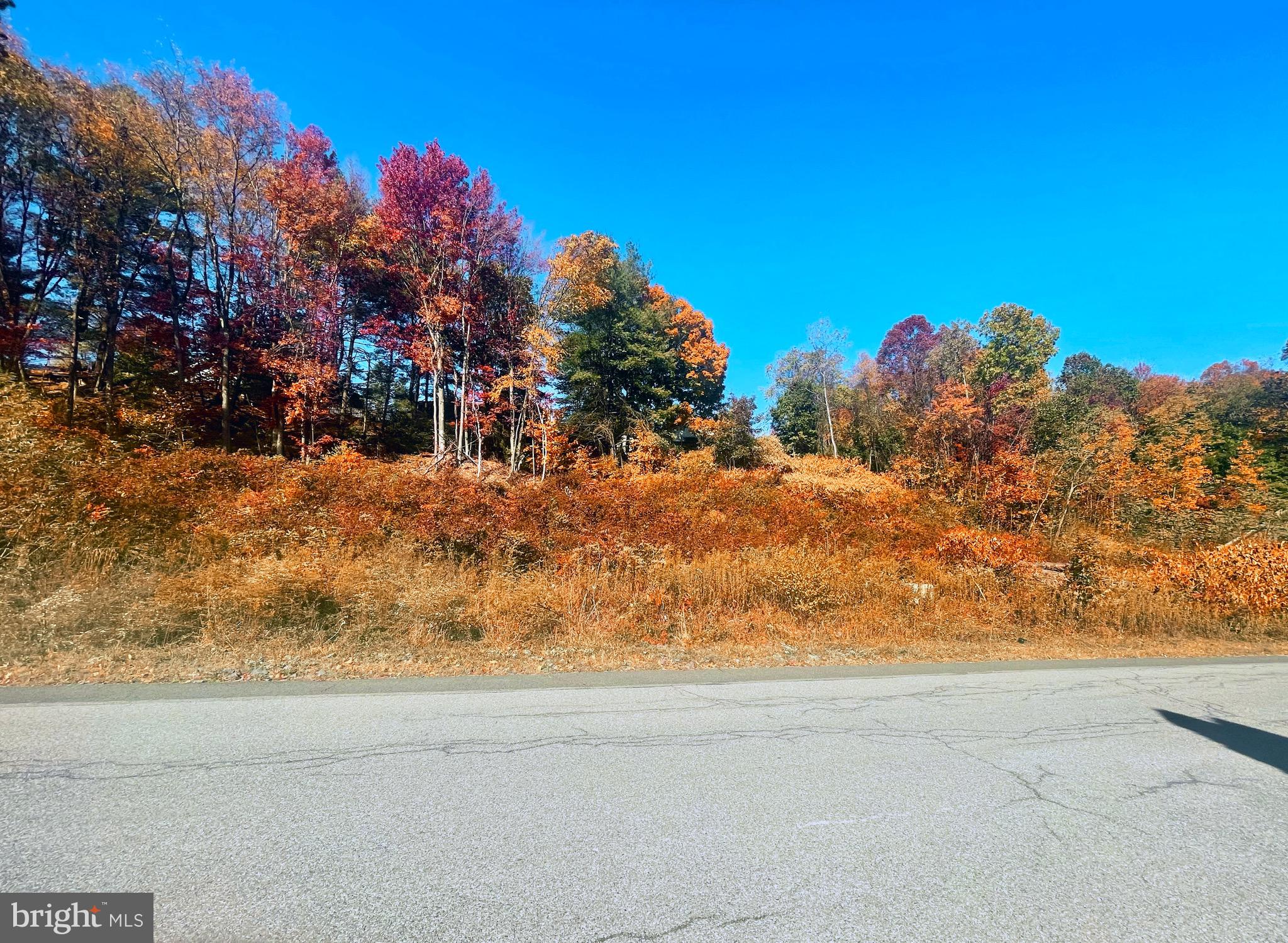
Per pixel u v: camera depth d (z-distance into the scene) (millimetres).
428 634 6531
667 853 2533
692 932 2039
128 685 4664
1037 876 2471
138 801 2822
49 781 3004
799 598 8898
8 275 18625
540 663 6078
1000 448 23078
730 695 5117
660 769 3441
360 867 2342
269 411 21922
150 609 5984
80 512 7723
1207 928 2168
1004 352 33781
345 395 25438
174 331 20703
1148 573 11273
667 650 6941
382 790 3025
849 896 2275
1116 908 2264
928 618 8977
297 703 4398
